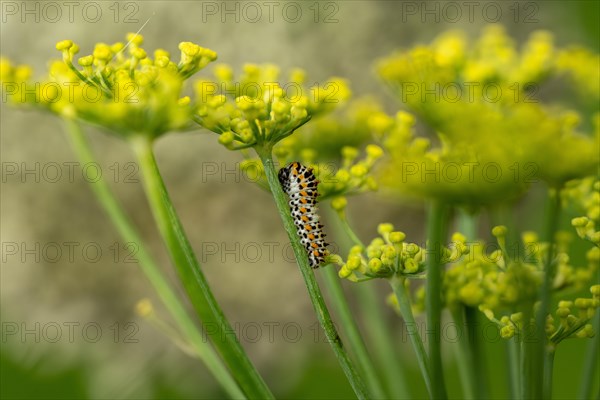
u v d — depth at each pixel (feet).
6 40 2.62
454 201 1.05
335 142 1.27
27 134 2.76
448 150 1.10
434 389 1.12
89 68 1.11
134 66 1.11
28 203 2.74
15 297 2.65
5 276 2.68
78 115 1.11
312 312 2.61
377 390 1.18
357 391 1.11
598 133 1.05
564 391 1.78
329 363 2.24
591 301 1.12
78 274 2.64
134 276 2.66
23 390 2.23
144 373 2.27
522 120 1.04
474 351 1.17
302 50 2.69
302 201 1.15
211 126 1.11
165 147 2.74
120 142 2.72
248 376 1.15
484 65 1.19
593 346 1.16
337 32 2.71
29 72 1.12
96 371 2.28
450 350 1.96
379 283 2.49
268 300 2.61
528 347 1.11
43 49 2.62
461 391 1.88
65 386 2.25
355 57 2.69
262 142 1.11
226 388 1.20
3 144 2.77
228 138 1.11
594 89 1.21
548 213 1.09
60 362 2.29
